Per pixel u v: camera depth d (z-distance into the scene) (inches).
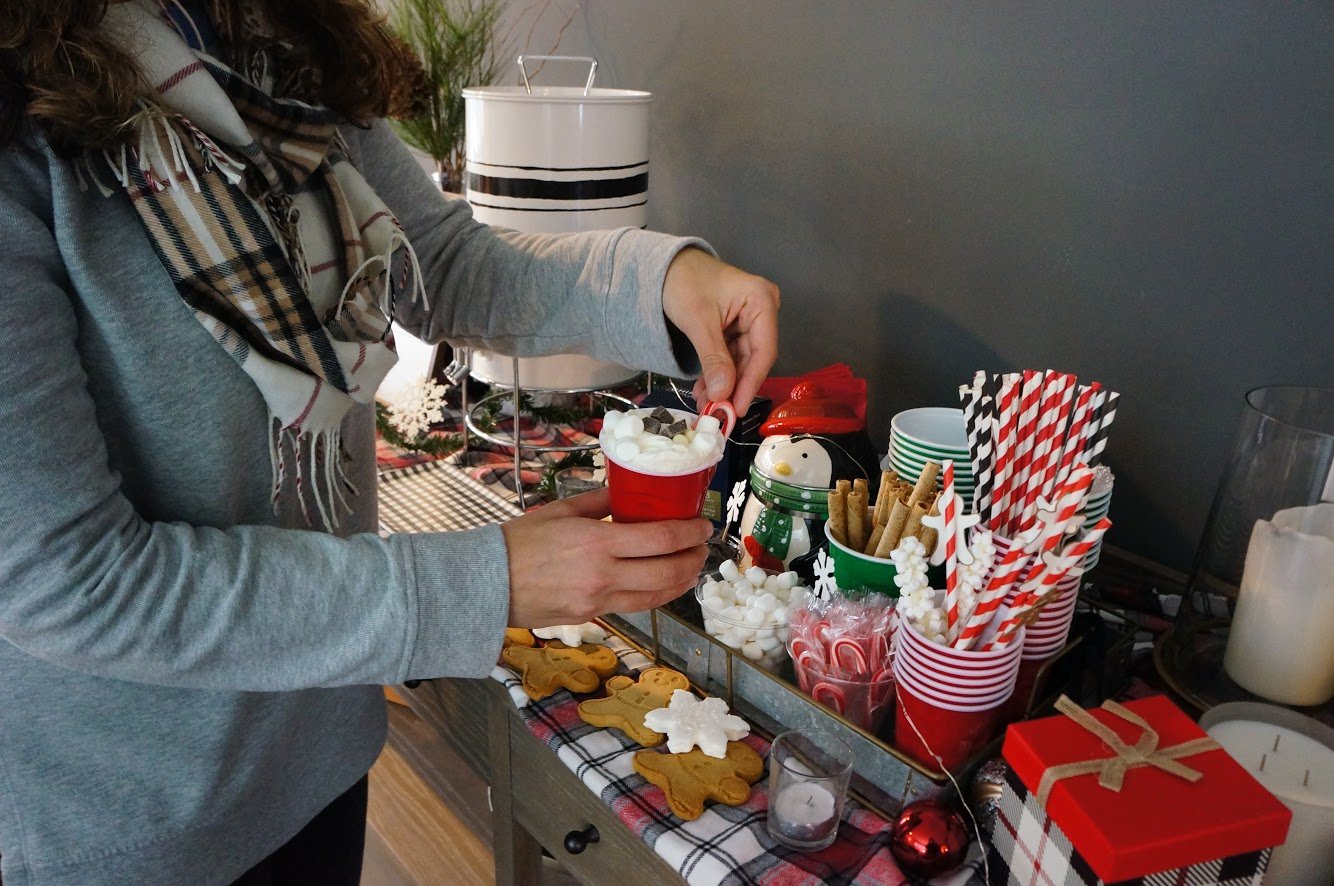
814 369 62.0
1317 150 39.3
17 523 23.3
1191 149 42.6
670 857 33.6
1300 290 41.1
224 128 28.4
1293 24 38.8
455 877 63.2
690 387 58.0
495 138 54.0
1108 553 47.9
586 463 61.6
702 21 62.2
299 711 35.0
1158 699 32.1
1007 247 50.0
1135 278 45.8
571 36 73.1
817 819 32.8
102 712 29.9
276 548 27.3
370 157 39.6
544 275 39.8
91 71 24.1
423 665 27.7
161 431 28.1
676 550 30.5
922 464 43.6
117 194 26.7
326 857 41.6
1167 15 41.9
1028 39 46.5
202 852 33.4
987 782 33.4
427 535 28.7
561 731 39.3
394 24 75.1
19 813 30.1
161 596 25.3
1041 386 35.0
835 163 56.8
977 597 33.3
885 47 52.4
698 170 65.9
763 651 39.7
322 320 32.7
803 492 43.8
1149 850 26.0
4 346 22.7
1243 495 37.4
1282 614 36.1
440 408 68.1
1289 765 31.7
